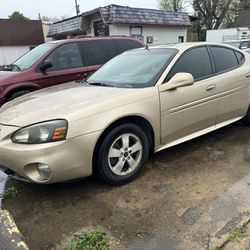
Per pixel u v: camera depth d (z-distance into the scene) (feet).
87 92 11.17
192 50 12.84
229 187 10.07
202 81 12.48
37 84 19.62
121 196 9.90
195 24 113.09
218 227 8.06
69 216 9.00
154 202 9.45
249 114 15.48
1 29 87.15
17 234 8.20
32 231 8.41
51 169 8.98
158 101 10.98
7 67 21.54
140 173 11.36
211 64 13.26
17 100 11.93
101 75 13.42
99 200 9.75
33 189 10.70
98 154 9.91
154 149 11.50
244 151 13.00
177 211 8.90
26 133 9.09
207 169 11.46
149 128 11.10
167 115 11.34
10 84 18.70
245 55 15.35
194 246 7.43
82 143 9.30
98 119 9.58
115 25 57.11
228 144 13.85
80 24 62.39
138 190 10.21
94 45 22.38
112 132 9.97
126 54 14.57
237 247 7.32
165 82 11.37
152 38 63.05
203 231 7.95
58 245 7.82
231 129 15.89
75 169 9.38
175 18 64.59
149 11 61.05
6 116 10.05
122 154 10.45
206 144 13.93
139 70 12.30
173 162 12.19
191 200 9.43
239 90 14.23
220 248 7.31
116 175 10.41
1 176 12.01
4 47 87.25
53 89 12.64
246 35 79.61
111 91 10.89
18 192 10.57
